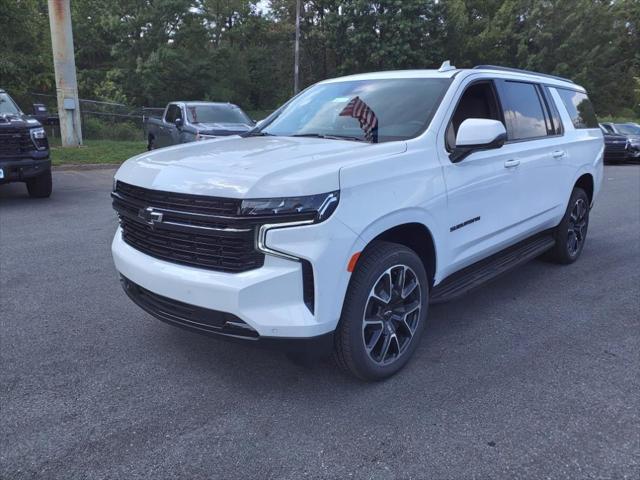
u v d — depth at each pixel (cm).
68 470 259
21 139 888
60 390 329
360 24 3684
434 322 443
